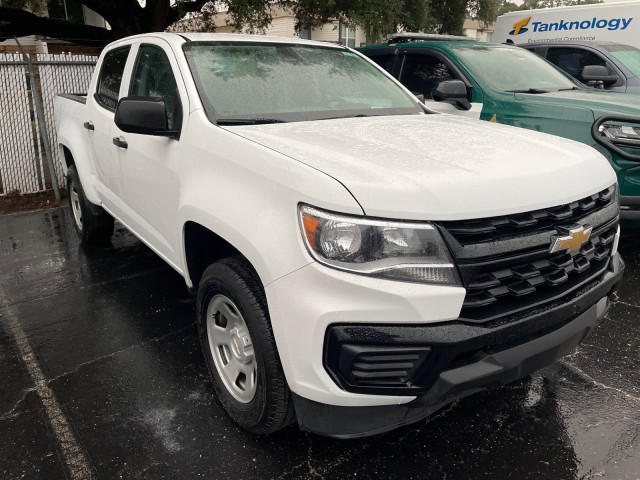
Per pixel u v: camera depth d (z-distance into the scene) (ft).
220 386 8.84
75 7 61.77
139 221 11.91
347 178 6.66
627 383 10.00
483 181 6.92
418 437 8.61
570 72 26.09
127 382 10.02
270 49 11.64
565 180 7.61
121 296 13.71
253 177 7.64
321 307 6.44
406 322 6.33
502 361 6.82
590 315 7.91
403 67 20.93
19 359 10.83
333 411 6.80
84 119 15.07
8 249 17.30
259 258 7.04
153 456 8.11
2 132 22.86
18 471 7.82
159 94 10.96
